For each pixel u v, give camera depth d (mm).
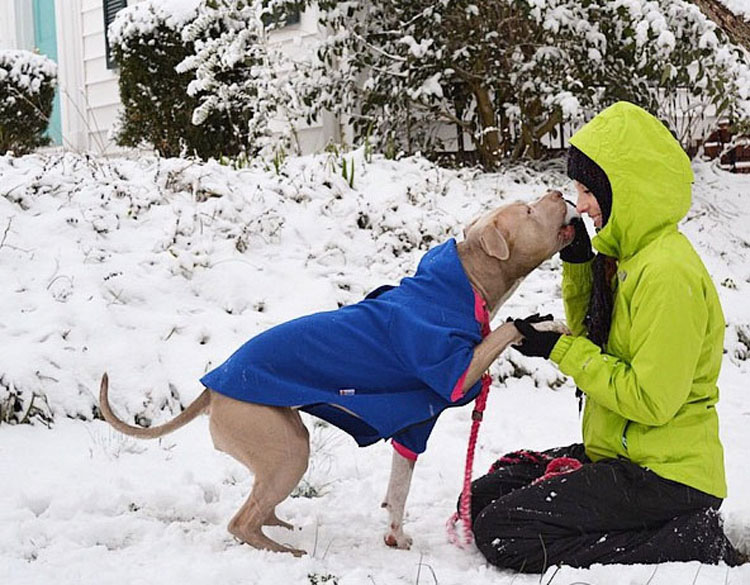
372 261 6957
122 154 11461
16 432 4668
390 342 3416
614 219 3465
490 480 3824
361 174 8141
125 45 10297
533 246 3656
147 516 3820
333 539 3695
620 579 3156
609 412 3582
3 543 3396
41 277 5715
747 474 4523
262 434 3404
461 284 3516
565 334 3463
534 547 3369
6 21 15727
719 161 10250
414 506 4141
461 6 8859
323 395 3359
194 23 9227
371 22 9562
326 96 9445
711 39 8445
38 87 11266
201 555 3383
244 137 10164
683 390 3299
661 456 3396
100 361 5219
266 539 3480
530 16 8414
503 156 9938
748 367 6734
